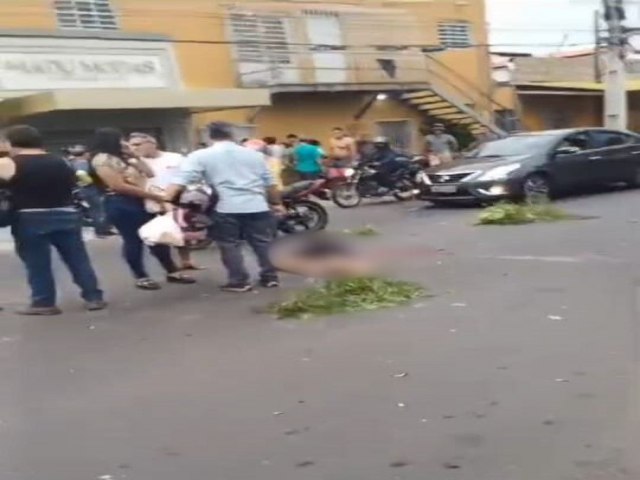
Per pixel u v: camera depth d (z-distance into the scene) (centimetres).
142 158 917
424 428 467
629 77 3747
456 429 463
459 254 1023
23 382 592
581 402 491
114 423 502
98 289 816
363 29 2661
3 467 446
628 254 967
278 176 1473
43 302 800
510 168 1583
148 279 911
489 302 748
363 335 659
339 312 735
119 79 2172
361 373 566
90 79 2122
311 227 1328
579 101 3450
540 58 3384
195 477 423
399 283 814
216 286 899
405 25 2762
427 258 982
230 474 424
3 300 889
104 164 880
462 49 3044
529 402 495
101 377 594
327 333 672
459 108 2844
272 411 506
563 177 1644
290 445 455
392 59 2712
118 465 442
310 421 487
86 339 700
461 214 1525
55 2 2175
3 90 1988
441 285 828
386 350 615
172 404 529
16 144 782
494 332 647
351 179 1862
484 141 1789
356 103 2727
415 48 2777
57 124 2084
